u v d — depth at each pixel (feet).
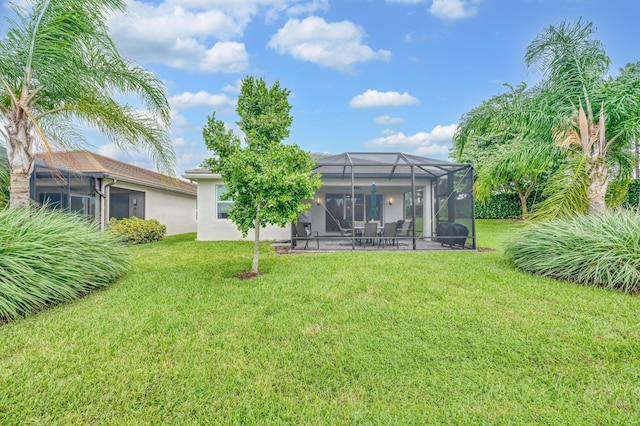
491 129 31.45
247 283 18.03
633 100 21.59
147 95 23.57
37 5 17.70
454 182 36.99
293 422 7.13
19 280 13.03
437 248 35.06
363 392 8.13
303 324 12.15
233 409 7.50
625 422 7.04
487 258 25.76
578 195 22.11
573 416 7.23
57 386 8.16
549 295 15.25
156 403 7.68
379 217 50.29
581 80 23.89
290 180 17.88
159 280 18.79
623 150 25.45
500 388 8.23
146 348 10.23
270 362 9.46
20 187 18.39
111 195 45.93
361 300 14.87
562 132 23.99
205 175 42.24
